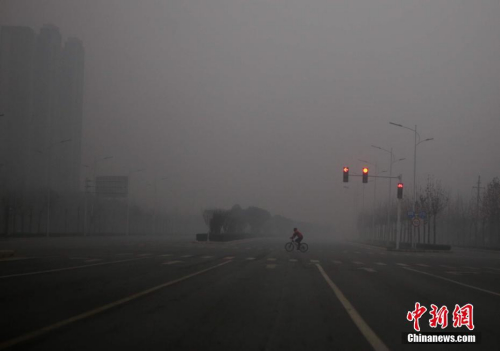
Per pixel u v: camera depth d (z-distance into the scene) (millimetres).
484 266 30469
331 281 17656
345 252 44375
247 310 11047
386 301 12953
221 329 8984
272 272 20812
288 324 9562
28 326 8812
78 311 10336
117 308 10820
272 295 13562
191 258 29250
